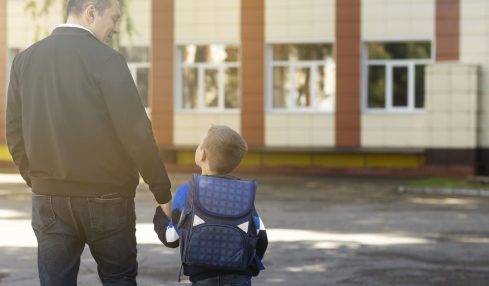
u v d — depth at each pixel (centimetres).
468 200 2211
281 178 2967
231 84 3259
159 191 509
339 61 3106
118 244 519
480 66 2959
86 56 509
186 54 3297
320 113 3128
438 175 2950
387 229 1564
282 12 3164
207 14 3244
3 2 3459
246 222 478
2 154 3478
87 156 506
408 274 1067
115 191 515
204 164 499
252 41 3200
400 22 3042
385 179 2909
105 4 525
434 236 1461
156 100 3297
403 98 3077
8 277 1020
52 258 510
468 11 2975
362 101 3094
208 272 481
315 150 3095
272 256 1209
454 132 2927
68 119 505
